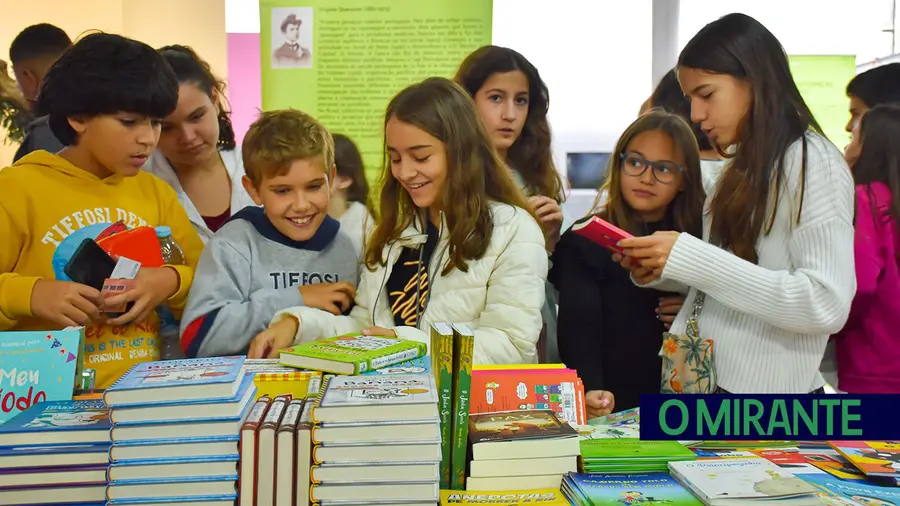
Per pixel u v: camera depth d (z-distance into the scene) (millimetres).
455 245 1733
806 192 1563
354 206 2564
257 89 2740
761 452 1330
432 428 1032
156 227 2008
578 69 2701
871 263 2047
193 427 1037
